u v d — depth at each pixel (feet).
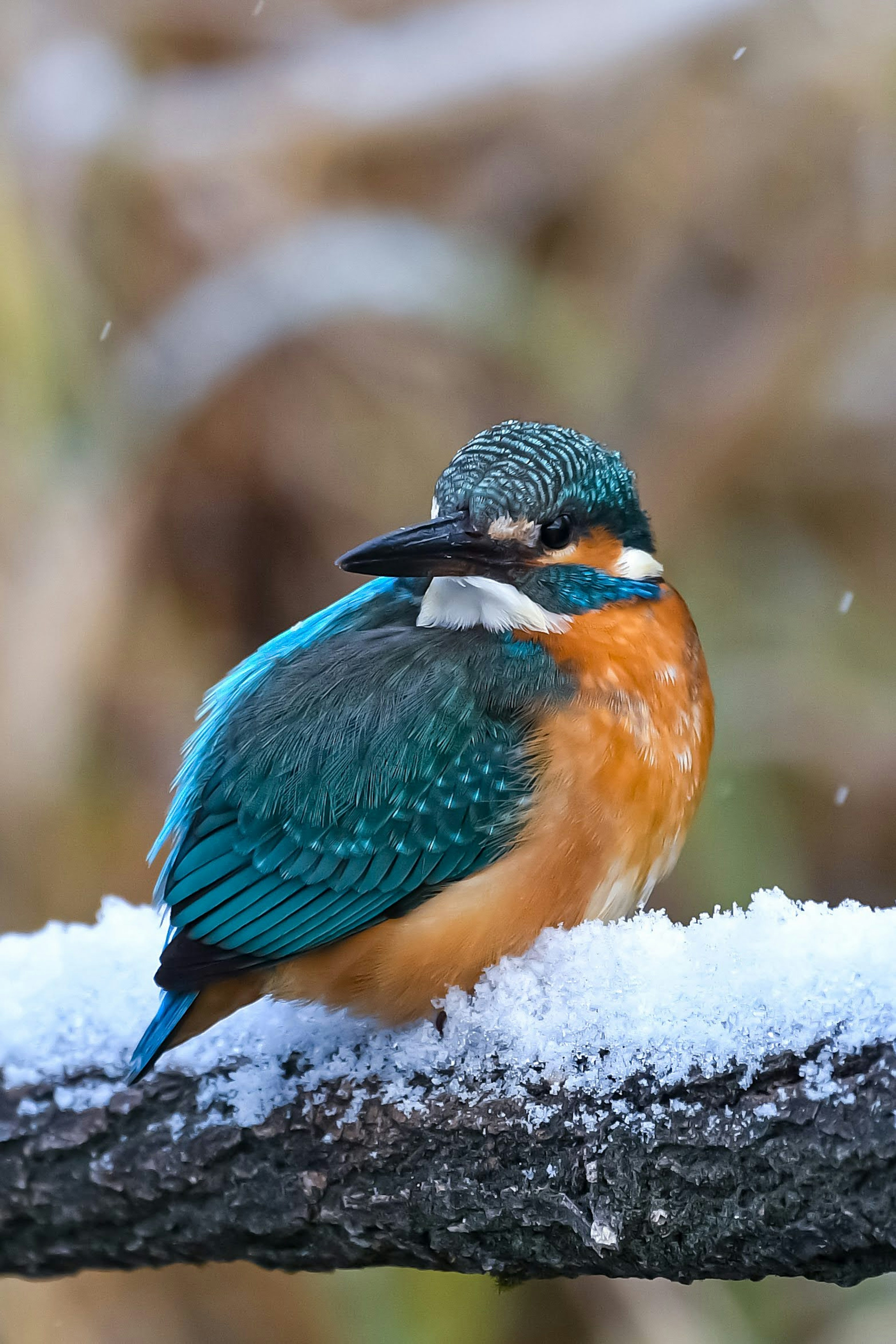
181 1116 21.58
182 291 41.09
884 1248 17.53
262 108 42.11
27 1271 23.06
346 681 24.00
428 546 24.12
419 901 22.72
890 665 41.22
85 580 36.83
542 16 43.19
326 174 43.42
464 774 22.82
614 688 23.61
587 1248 19.43
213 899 22.86
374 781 22.85
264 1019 22.68
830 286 41.22
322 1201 20.77
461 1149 20.02
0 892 35.58
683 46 42.52
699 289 43.78
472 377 42.63
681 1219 18.52
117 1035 22.63
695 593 40.42
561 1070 19.66
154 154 40.98
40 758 35.76
